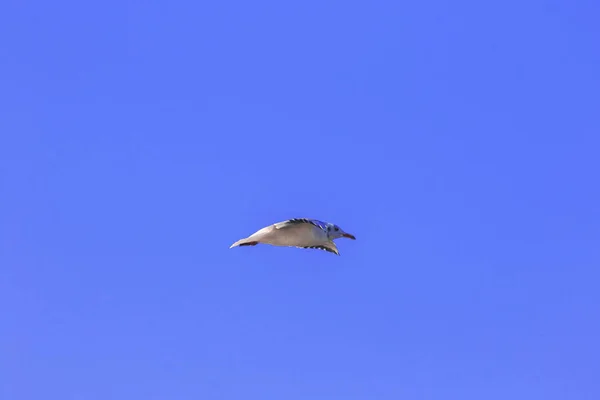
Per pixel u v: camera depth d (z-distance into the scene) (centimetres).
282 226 2650
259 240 2673
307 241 2717
